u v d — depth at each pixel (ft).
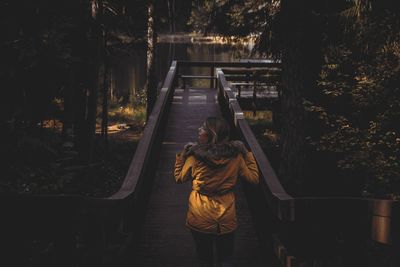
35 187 26.37
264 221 21.27
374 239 14.12
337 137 23.81
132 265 19.38
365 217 14.40
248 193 26.61
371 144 23.22
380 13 24.17
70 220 12.73
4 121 21.07
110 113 73.67
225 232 15.21
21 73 21.90
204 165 15.14
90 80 40.06
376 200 14.03
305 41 25.17
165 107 42.22
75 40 36.83
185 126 45.50
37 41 21.62
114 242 18.60
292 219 15.21
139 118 71.20
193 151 15.23
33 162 21.89
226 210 15.21
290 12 25.44
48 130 23.90
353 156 23.61
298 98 25.55
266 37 35.09
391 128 24.00
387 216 13.76
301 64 25.34
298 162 25.86
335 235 16.16
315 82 25.34
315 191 25.73
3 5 21.66
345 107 25.34
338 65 24.35
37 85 23.68
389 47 23.95
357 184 25.82
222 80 50.90
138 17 45.70
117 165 44.60
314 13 24.13
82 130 42.68
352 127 24.81
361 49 24.94
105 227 16.44
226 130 15.34
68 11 29.76
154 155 30.73
